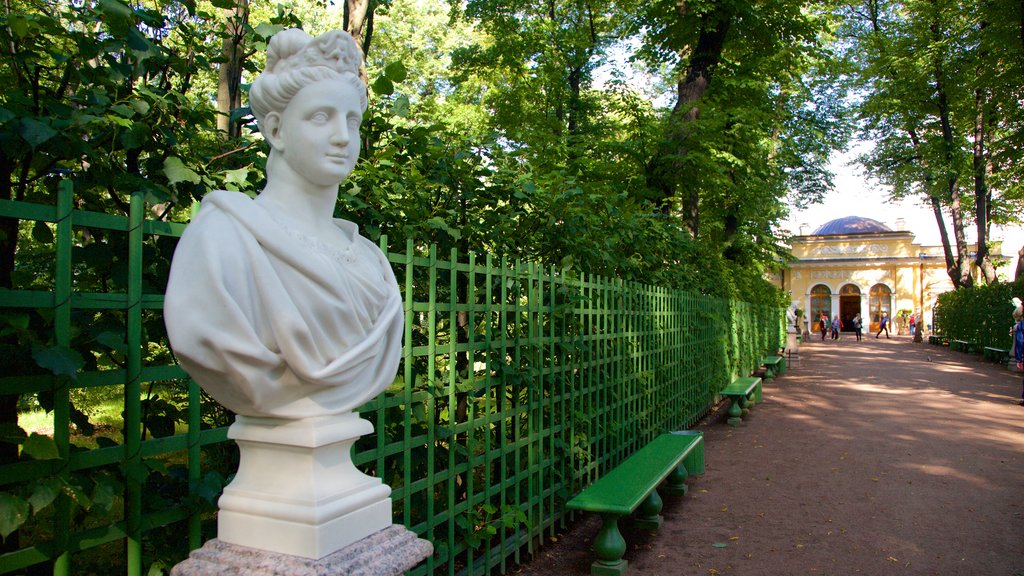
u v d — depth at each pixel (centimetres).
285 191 204
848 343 3675
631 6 1705
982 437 930
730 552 492
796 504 614
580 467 555
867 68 2703
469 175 420
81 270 265
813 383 1638
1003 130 2388
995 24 1839
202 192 264
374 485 214
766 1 1384
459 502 417
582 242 564
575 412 540
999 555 486
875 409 1195
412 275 341
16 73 248
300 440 191
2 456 221
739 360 1516
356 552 196
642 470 521
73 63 241
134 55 255
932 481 694
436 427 364
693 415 1037
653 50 1548
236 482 205
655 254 853
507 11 1705
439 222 369
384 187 346
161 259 236
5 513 175
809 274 5284
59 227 190
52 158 238
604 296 610
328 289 194
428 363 354
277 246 186
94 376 200
